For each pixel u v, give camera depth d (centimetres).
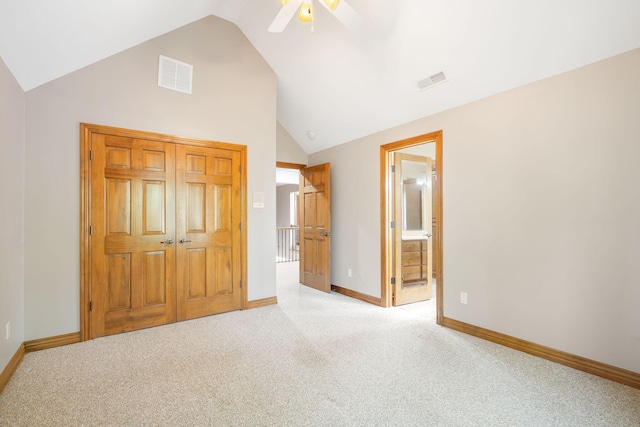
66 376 220
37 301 262
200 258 346
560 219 241
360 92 359
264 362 243
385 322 336
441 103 317
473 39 249
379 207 401
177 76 332
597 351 223
